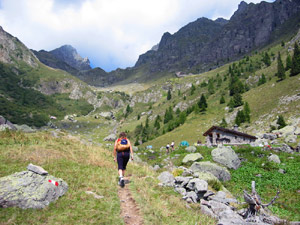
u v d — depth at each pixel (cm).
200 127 10169
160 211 716
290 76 10406
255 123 8144
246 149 3141
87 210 646
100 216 616
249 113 9131
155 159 3453
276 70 14012
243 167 2567
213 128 5244
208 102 14238
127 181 1029
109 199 755
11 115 18462
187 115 13550
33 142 1534
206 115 11744
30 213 592
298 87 8612
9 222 531
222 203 1006
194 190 1065
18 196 623
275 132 5506
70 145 1730
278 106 8288
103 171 1140
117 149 934
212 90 16150
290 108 7588
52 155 1273
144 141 12875
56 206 654
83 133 15912
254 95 10975
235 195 1672
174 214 731
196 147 3653
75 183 870
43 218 575
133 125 18888
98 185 888
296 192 1772
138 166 1608
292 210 1433
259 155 2934
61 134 2194
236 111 10175
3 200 600
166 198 903
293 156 2830
